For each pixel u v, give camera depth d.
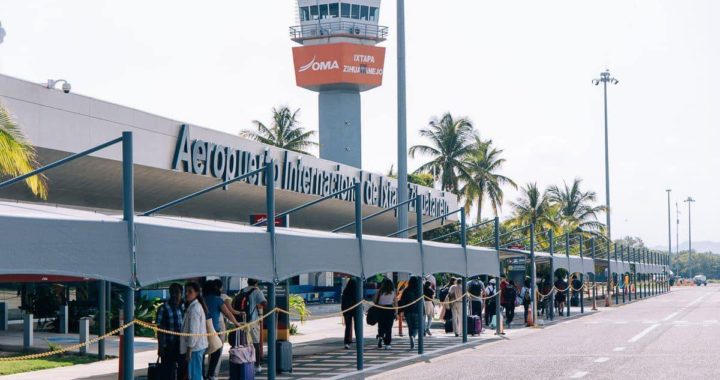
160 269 13.67
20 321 33.09
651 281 89.25
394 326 38.41
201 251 14.77
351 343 27.97
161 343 15.39
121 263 12.86
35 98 26.25
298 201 45.72
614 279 70.12
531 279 37.44
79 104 28.28
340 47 89.69
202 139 35.28
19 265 11.25
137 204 35.31
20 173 18.95
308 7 91.31
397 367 21.78
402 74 30.45
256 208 43.75
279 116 84.50
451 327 33.44
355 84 91.12
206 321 16.16
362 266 20.91
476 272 29.44
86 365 21.89
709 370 19.89
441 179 85.50
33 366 21.17
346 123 92.06
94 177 30.52
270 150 40.94
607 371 19.97
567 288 44.59
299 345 28.67
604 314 47.19
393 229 64.50
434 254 25.61
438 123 85.69
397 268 22.95
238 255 15.91
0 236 11.06
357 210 21.08
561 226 83.62
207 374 17.27
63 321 30.98
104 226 12.62
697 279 156.62
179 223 14.86
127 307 13.05
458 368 21.28
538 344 28.14
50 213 12.27
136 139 31.28
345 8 90.62
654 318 42.66
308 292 57.38
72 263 11.99
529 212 81.56
